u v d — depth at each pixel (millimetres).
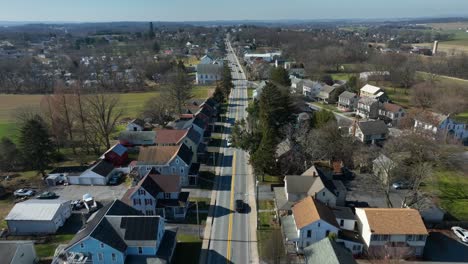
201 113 97062
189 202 58938
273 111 76688
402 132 77062
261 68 171375
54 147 78312
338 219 49156
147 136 85062
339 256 37562
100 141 84750
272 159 64000
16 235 49875
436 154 66312
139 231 42188
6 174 70250
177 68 142375
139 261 40844
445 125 84062
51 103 88188
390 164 59875
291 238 46031
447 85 121188
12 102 129250
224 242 48188
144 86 158500
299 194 54688
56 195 61625
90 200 57719
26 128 67250
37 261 43844
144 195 52938
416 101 112750
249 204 58250
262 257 44938
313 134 70500
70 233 50406
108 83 153625
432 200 57375
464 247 47188
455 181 65062
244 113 114188
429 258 45000
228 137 92062
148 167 66500
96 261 40625
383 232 44375
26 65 194875
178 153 65500
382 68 153750
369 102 103875
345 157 70875
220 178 68250
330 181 58438
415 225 45094
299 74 162250
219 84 143000
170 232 46969
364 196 60094
